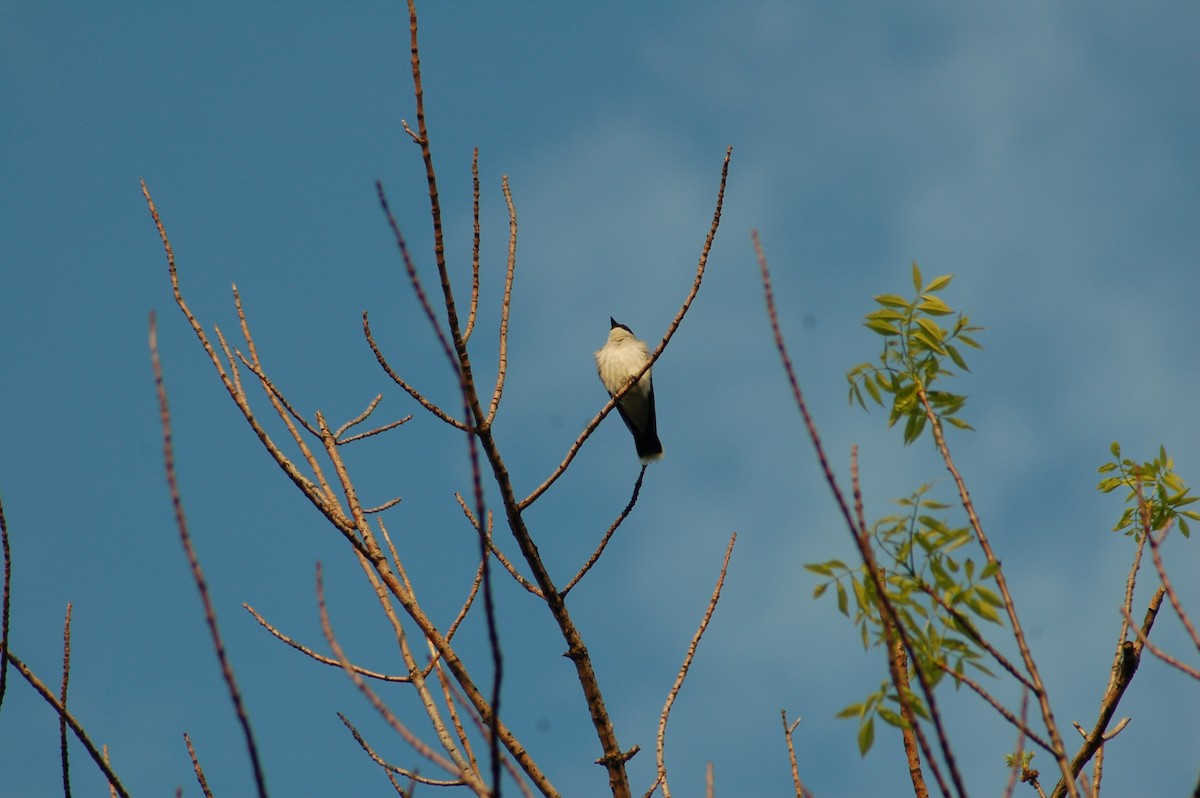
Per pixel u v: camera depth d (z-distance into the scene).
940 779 6.33
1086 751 9.05
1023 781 9.88
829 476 6.74
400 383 10.88
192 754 8.35
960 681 7.54
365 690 6.86
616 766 10.32
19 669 8.12
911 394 8.79
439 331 6.05
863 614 7.77
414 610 10.34
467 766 9.69
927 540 7.80
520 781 6.75
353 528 10.79
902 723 7.49
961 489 7.89
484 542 6.09
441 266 10.62
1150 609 9.40
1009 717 7.20
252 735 5.93
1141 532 10.25
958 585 7.70
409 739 6.79
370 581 10.81
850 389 9.03
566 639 10.85
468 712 6.91
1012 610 7.47
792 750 8.60
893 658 6.78
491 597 6.09
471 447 6.00
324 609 7.18
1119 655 9.20
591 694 10.67
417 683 10.12
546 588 10.99
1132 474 10.75
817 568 7.92
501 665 6.12
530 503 11.12
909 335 9.02
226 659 5.97
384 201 6.14
